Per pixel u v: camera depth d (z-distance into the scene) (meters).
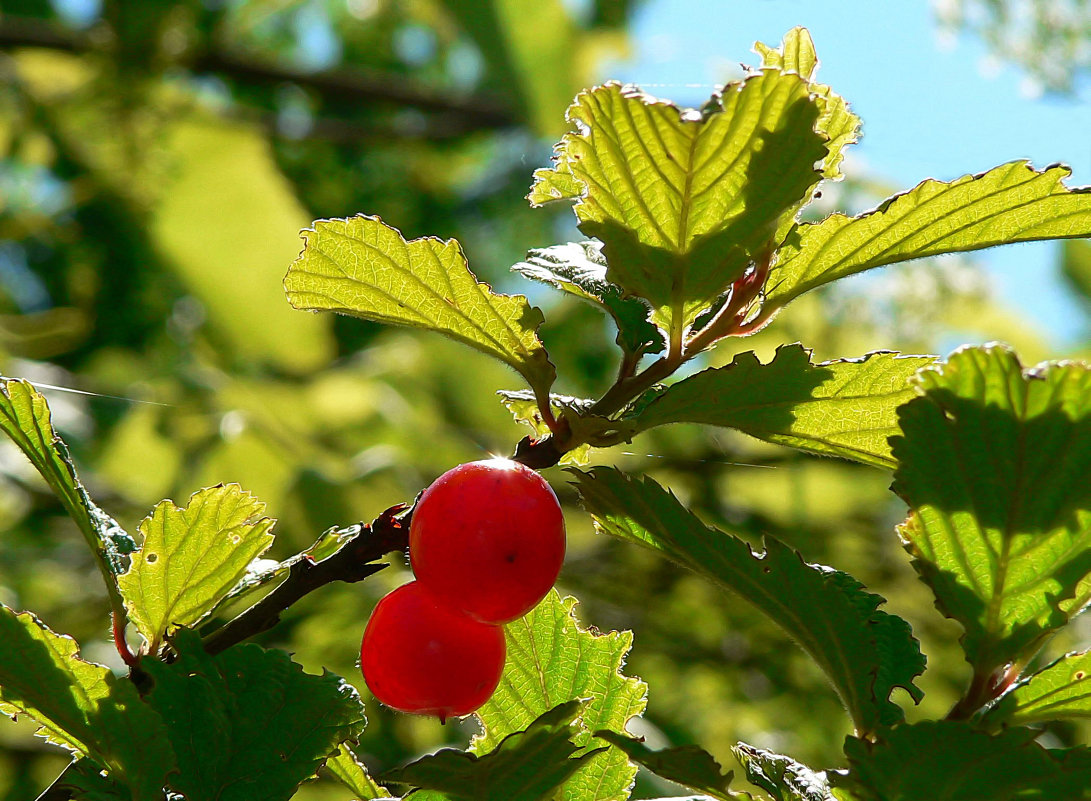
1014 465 0.33
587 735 0.35
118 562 0.35
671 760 0.33
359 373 0.88
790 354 0.33
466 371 0.89
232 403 0.81
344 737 0.34
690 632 0.80
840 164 0.34
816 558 0.74
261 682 0.34
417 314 0.34
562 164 0.34
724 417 0.34
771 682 0.78
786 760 0.34
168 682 0.34
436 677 0.34
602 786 0.35
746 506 0.77
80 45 0.78
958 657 0.76
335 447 0.81
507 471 0.34
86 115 0.79
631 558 0.79
